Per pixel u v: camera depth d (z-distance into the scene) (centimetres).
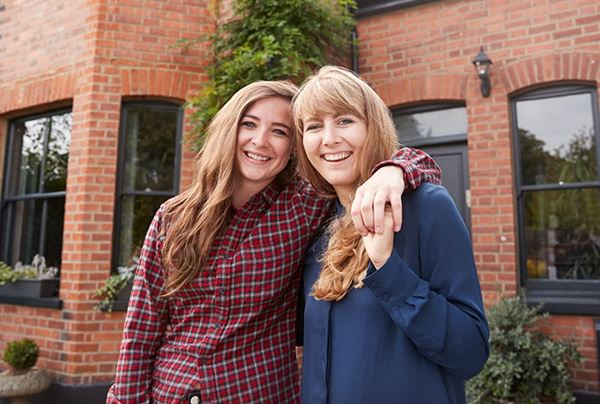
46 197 447
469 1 414
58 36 444
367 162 118
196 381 134
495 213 382
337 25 416
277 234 145
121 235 413
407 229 108
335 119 122
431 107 432
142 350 143
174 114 440
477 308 100
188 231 141
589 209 372
